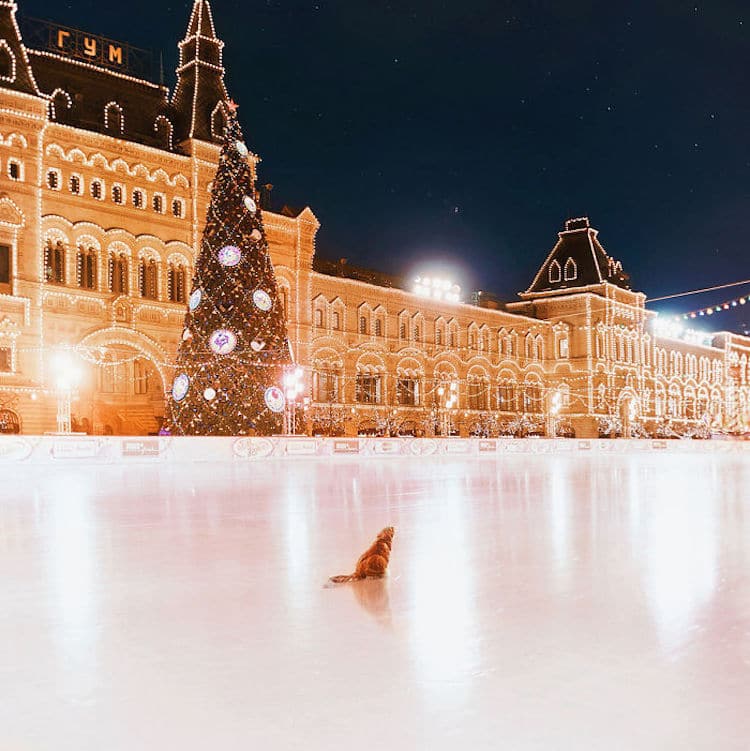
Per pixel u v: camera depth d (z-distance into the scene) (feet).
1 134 158.10
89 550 37.93
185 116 196.24
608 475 103.30
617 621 23.91
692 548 38.01
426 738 15.52
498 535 42.55
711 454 223.30
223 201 149.18
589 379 302.25
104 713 16.80
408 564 33.68
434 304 264.31
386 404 245.24
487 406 282.56
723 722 16.19
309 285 221.05
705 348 399.24
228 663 20.01
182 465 124.77
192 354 146.41
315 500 64.13
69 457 121.39
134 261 179.73
